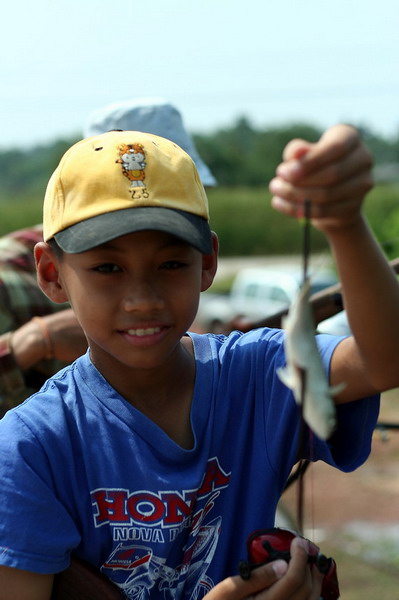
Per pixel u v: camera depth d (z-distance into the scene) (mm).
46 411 1591
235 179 66000
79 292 1543
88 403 1612
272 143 70312
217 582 1612
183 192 1601
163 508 1562
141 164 1584
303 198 1208
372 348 1423
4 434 1556
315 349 1221
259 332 1762
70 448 1572
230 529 1627
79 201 1557
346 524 6801
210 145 66438
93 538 1569
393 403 11898
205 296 21203
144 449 1582
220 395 1671
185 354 1689
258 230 47656
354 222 1281
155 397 1630
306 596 1408
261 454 1639
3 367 2377
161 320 1501
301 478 1645
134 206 1538
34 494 1517
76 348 2379
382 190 38781
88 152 1605
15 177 96375
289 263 43250
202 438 1631
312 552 1451
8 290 2703
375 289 1367
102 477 1564
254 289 19734
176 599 1596
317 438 1599
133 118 2930
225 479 1638
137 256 1496
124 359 1526
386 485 7922
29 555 1493
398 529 6605
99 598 1558
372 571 5660
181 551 1597
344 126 1211
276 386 1645
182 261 1532
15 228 49375
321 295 2193
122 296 1502
